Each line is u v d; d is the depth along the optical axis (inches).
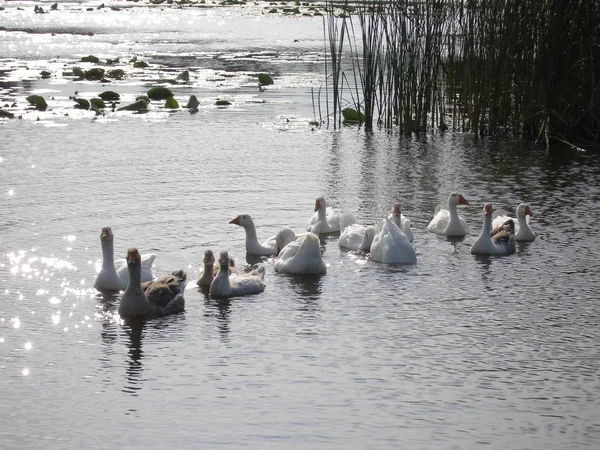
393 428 436.8
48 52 2023.9
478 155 1071.0
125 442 422.9
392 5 1202.6
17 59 1879.9
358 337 544.4
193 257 687.7
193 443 422.0
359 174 964.0
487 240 705.0
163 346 531.5
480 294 617.9
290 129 1207.6
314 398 466.3
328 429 434.9
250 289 623.5
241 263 685.3
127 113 1299.2
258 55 1989.4
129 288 576.4
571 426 440.5
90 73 1647.4
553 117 1173.7
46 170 947.3
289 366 504.1
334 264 686.5
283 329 556.7
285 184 913.5
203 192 872.9
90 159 1003.3
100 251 695.7
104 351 523.5
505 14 1165.7
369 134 1197.7
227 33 2506.2
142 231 745.6
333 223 773.3
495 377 492.4
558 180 944.9
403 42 1194.6
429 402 463.2
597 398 469.7
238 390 474.9
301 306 596.1
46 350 523.8
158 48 2129.7
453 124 1238.9
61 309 585.9
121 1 3858.3
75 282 633.0
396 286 634.2
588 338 544.1
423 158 1050.7
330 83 1589.6
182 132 1170.6
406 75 1208.8
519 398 468.8
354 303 601.3
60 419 444.5
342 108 1365.7
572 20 1128.8
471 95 1216.8
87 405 458.9
